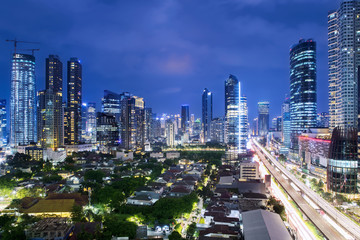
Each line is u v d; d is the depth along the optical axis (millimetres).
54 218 170250
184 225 188750
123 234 156625
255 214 161875
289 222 195625
